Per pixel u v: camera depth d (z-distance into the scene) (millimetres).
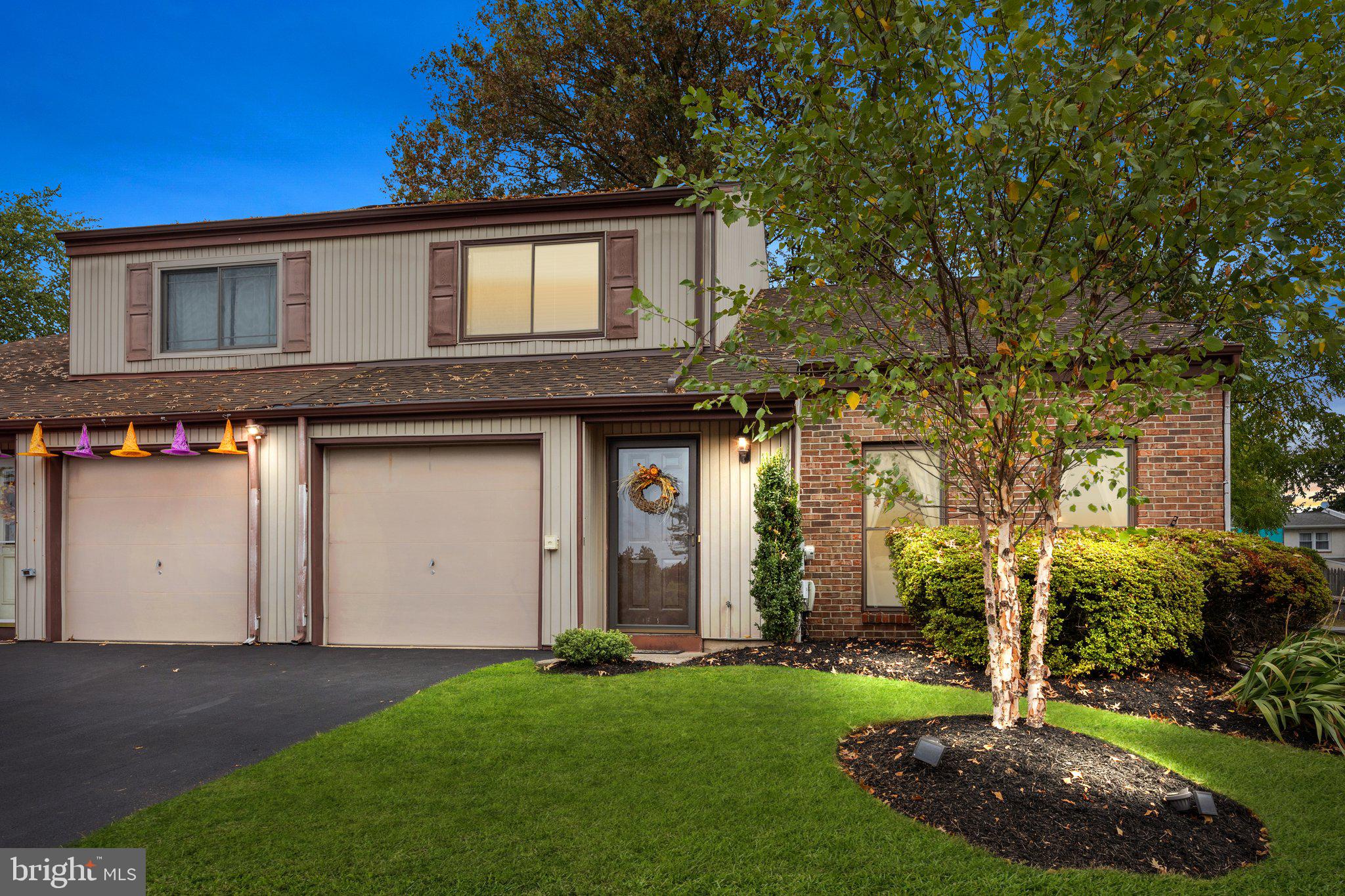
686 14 20969
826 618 9266
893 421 4797
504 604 9781
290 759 5254
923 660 7926
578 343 11289
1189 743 5488
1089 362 4758
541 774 4867
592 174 23203
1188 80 3844
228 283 12250
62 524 10602
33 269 29250
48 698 7250
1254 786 4688
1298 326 3865
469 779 4805
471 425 9719
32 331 29000
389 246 11773
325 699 7035
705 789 4559
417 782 4781
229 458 10344
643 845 3859
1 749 5719
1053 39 4047
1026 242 4016
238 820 4250
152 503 10469
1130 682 6965
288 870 3654
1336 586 23875
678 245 11219
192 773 5168
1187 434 8688
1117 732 5637
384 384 10492
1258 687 6141
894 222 4207
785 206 4348
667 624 9703
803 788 4531
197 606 10305
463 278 11602
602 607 9836
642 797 4465
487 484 9891
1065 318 8672
